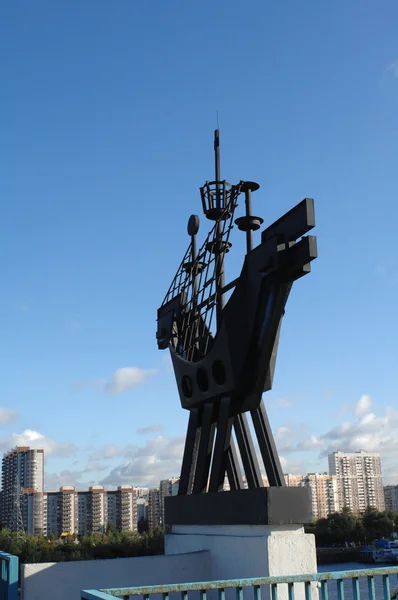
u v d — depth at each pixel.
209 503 9.56
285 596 7.81
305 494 8.30
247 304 9.22
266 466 9.01
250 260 9.17
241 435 9.77
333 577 5.59
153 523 146.00
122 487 149.12
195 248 11.77
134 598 8.87
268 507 7.98
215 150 11.23
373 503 183.88
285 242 8.41
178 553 10.25
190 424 11.12
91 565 8.91
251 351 9.20
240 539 8.55
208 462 10.36
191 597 9.03
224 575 8.90
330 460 186.62
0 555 9.23
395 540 94.94
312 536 8.12
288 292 8.59
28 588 8.57
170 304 12.26
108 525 127.50
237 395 9.65
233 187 10.27
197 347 11.08
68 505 141.75
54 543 89.25
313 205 7.95
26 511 140.00
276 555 7.90
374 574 5.65
